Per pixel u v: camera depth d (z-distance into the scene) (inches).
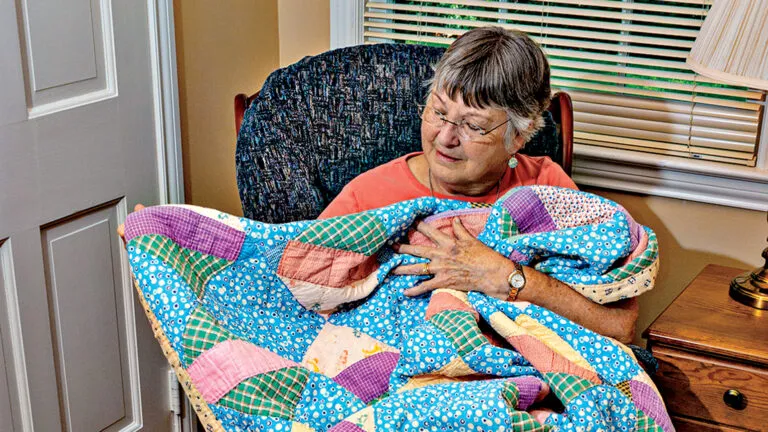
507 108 57.7
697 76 78.4
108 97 71.1
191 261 53.6
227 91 87.4
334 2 89.5
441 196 63.6
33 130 64.9
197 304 50.2
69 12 66.4
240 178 68.8
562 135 74.5
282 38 94.0
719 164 79.8
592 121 83.5
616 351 53.4
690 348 63.3
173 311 49.8
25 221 65.8
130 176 75.1
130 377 80.1
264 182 68.4
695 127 80.1
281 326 55.5
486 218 59.3
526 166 66.3
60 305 70.9
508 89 57.0
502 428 46.1
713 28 63.2
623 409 50.7
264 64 92.5
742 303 68.6
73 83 68.1
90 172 70.8
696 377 64.3
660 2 79.6
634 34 82.8
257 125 69.6
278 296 55.7
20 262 66.2
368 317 57.2
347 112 72.1
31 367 69.0
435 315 53.7
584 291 57.1
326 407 50.7
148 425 83.0
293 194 68.7
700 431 65.7
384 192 64.3
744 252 82.0
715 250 83.0
